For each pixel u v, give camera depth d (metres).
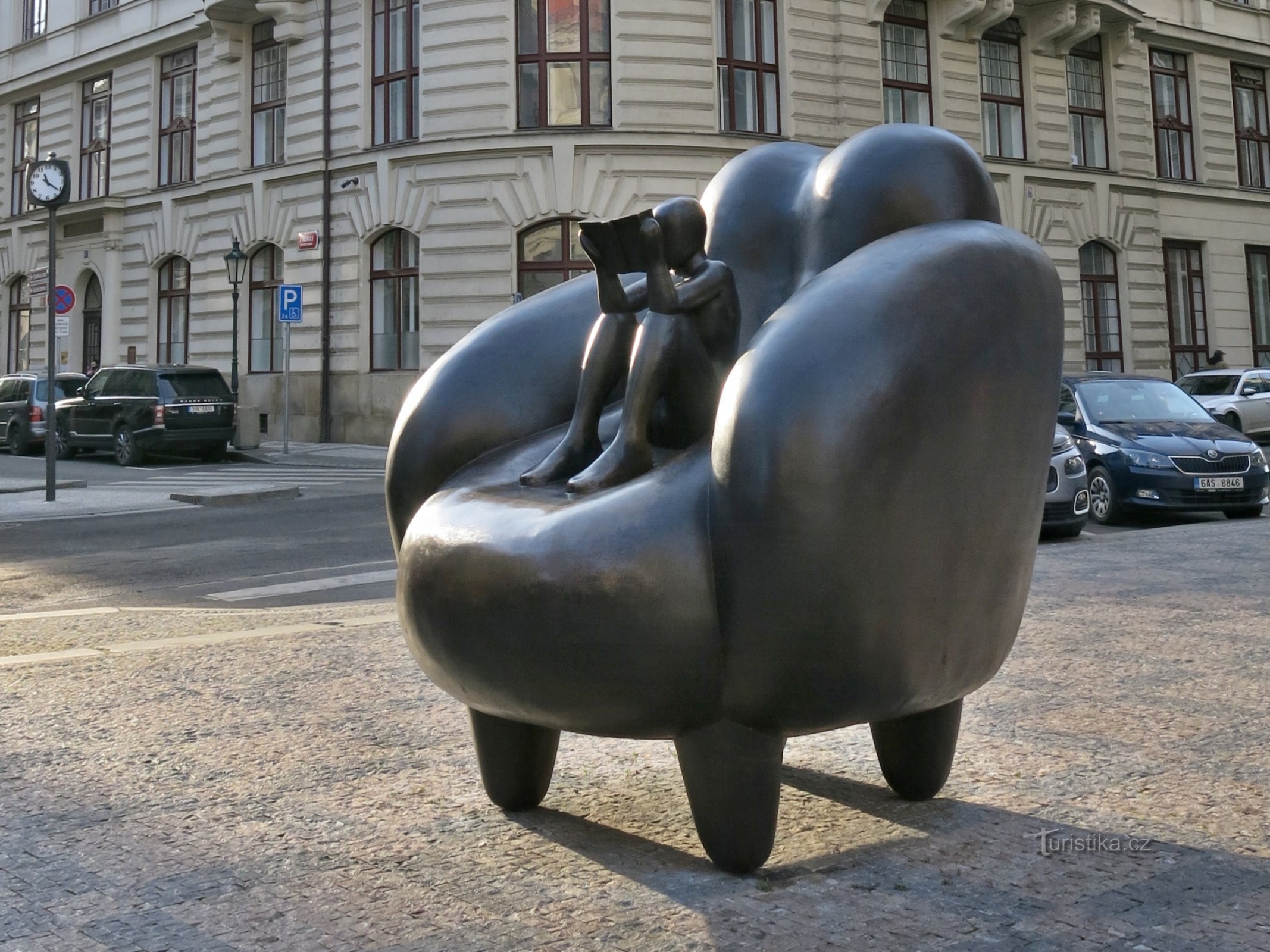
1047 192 28.89
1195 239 32.31
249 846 3.11
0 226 34.78
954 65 27.16
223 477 18.94
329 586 8.85
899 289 2.62
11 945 2.54
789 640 2.58
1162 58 32.16
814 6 24.64
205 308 28.81
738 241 3.32
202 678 5.09
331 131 25.64
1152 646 5.60
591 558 2.60
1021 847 3.03
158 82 30.62
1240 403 24.12
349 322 25.44
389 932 2.57
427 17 23.66
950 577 2.72
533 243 23.50
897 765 3.37
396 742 4.10
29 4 34.50
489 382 3.32
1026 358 2.80
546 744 3.32
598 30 23.38
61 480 17.80
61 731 4.24
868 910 2.63
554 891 2.78
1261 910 2.63
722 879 2.81
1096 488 12.64
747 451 2.55
